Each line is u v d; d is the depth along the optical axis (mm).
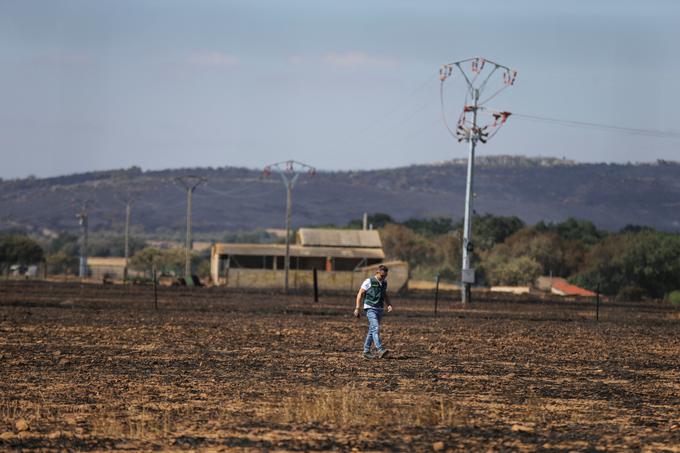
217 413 41375
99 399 45094
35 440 35125
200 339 76625
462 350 72188
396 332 88438
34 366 57156
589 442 36188
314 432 37438
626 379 56750
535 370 60219
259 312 118125
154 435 36406
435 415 39844
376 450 34281
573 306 169250
